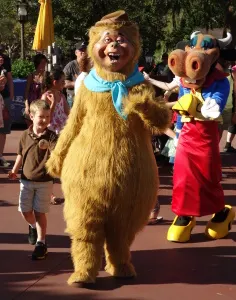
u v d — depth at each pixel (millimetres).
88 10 22203
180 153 5828
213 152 5750
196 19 22078
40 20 13727
